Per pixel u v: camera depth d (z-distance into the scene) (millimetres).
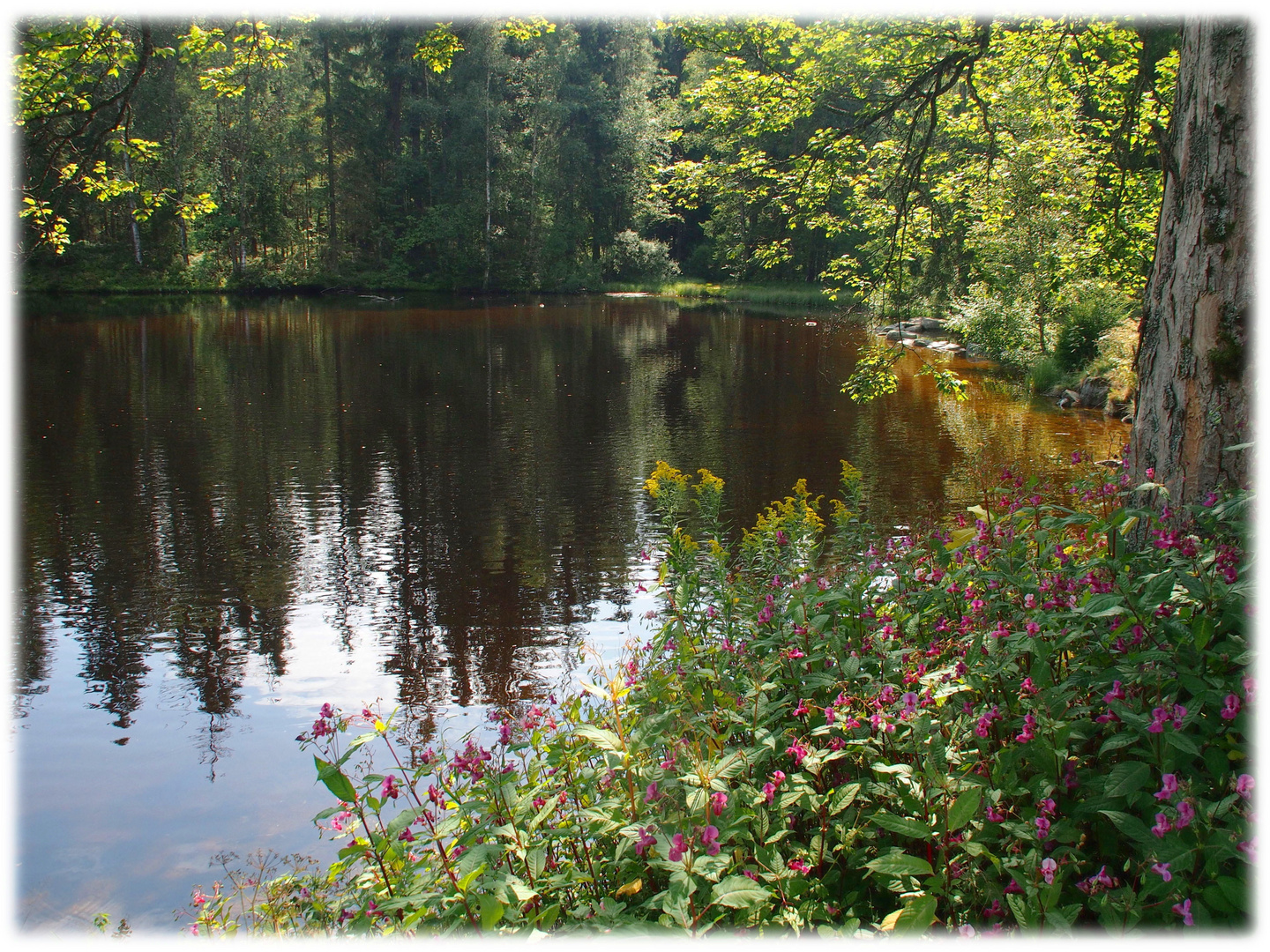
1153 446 3779
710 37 8781
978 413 15281
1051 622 2529
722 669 3023
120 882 4090
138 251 39125
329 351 22828
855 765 2605
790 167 9117
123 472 11516
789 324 31891
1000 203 11914
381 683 6117
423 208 45062
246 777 5016
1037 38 8617
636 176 45094
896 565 3699
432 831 2389
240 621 7180
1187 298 3617
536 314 34344
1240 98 3445
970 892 2139
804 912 2127
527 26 13125
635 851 2285
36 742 5449
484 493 10703
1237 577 2334
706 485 5000
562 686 5949
